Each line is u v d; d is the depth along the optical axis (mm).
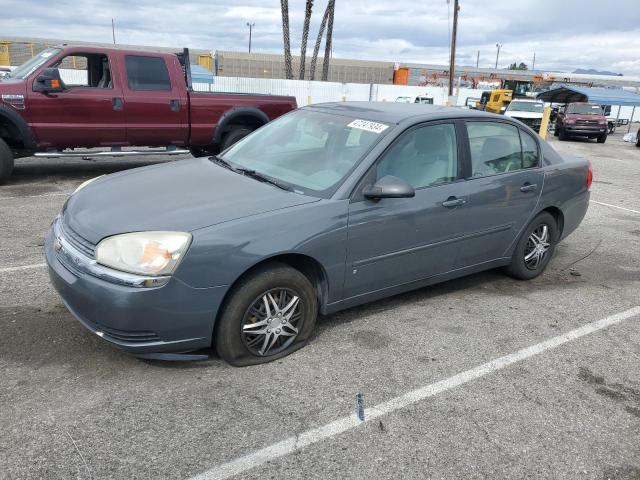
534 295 4852
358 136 3932
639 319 4469
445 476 2562
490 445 2801
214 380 3176
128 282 2873
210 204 3316
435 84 51625
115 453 2549
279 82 29688
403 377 3359
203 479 2438
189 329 3055
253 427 2797
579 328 4230
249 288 3174
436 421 2959
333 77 47031
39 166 9852
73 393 2969
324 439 2748
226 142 9578
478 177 4332
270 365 3383
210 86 27953
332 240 3439
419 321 4148
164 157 11484
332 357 3529
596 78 58312
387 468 2584
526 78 57688
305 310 3492
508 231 4680
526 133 4875
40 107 7836
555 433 2936
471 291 4844
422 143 4008
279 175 3873
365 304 4395
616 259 6074
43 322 3723
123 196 3488
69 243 3186
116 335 2984
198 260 2969
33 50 33062
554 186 4980
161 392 3029
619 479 2631
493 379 3418
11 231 5770
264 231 3176
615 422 3066
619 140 28594
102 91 8281
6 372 3121
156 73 8742
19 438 2602
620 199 9820
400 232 3801
